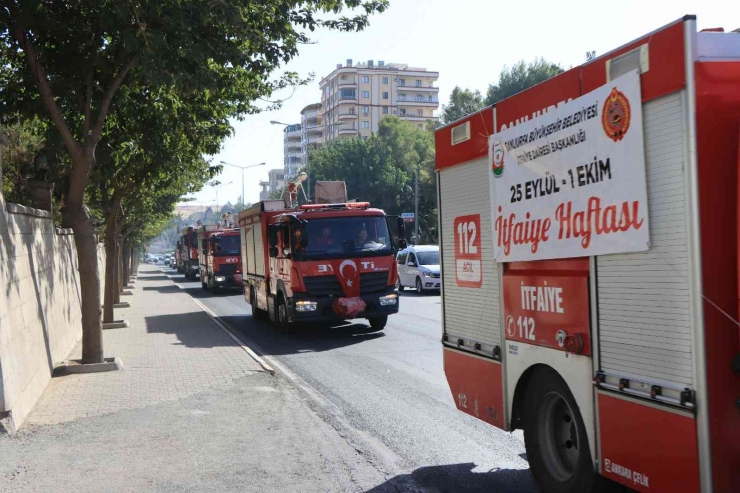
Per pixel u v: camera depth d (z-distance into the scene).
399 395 9.61
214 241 36.22
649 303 3.82
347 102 148.12
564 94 4.62
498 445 7.05
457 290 6.41
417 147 88.75
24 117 12.67
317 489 5.80
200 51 10.62
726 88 3.55
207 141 15.47
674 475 3.66
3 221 8.28
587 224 4.36
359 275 16.28
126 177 17.92
